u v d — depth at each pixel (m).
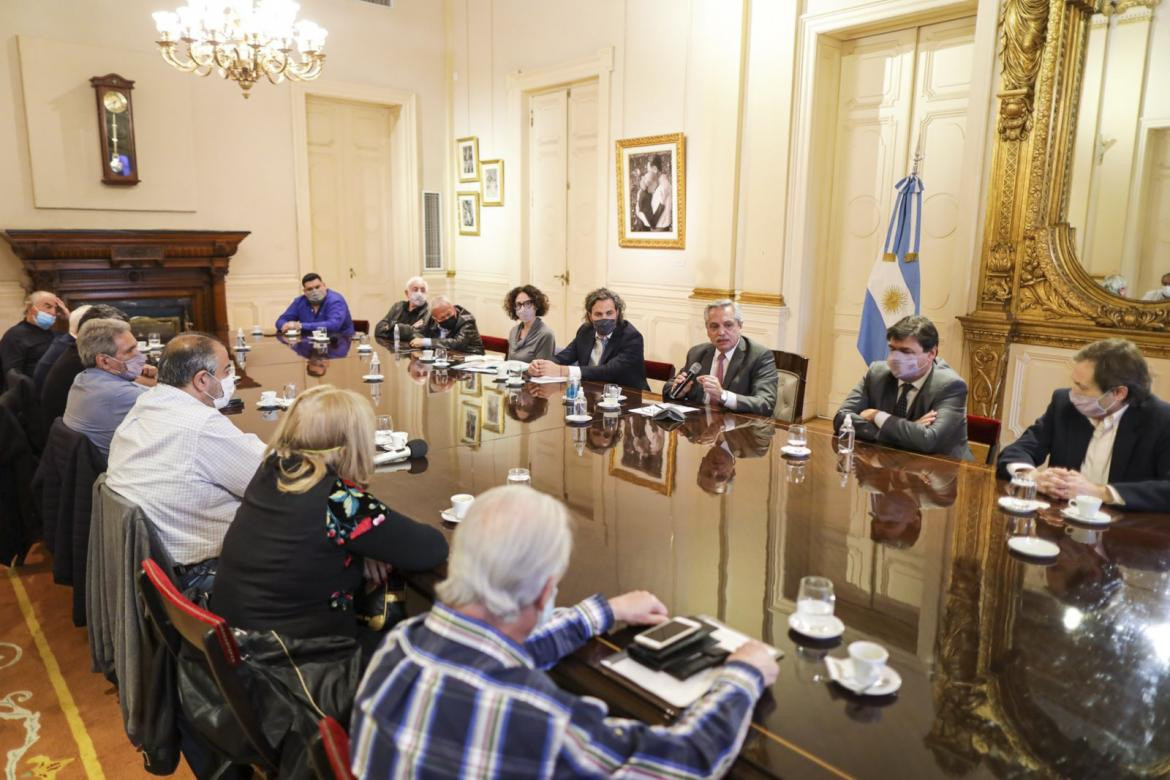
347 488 1.67
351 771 1.04
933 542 1.85
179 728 1.77
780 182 5.31
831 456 2.62
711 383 3.38
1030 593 1.58
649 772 0.96
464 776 0.91
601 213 6.59
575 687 1.26
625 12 6.13
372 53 7.48
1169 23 3.76
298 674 1.54
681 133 5.80
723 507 2.08
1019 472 2.14
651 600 1.44
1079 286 4.14
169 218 6.61
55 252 5.95
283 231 7.27
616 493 2.19
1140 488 2.09
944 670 1.28
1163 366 3.92
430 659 0.97
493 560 0.99
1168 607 1.52
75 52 6.00
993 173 4.36
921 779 1.02
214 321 6.81
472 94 7.74
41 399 3.45
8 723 2.40
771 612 1.48
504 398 3.52
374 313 8.17
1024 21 4.12
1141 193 3.93
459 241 8.29
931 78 4.84
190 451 2.09
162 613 1.63
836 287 5.51
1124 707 1.18
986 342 4.45
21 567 3.50
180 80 6.48
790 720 1.14
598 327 4.21
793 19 5.08
